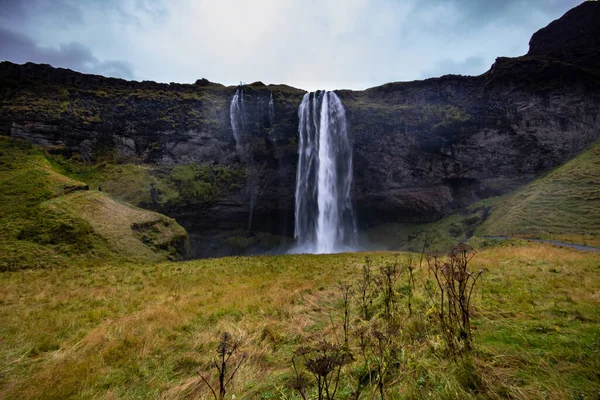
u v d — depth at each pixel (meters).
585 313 5.01
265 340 5.76
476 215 47.03
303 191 52.72
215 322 7.33
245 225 52.75
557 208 34.00
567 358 3.42
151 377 4.63
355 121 53.03
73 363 5.09
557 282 7.81
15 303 10.60
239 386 3.97
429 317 5.25
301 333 6.04
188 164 50.81
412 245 48.53
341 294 9.30
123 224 32.47
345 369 3.95
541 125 49.47
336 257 25.47
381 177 53.25
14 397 4.17
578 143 48.31
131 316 8.20
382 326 5.32
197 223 48.59
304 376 3.93
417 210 54.03
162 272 18.78
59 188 34.69
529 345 3.93
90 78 54.91
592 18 60.38
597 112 49.56
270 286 11.95
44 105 47.41
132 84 57.03
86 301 10.67
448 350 3.84
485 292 6.91
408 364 3.71
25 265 21.67
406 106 55.19
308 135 53.78
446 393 3.06
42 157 42.69
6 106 45.50
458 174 52.19
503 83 52.00
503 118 50.66
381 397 3.12
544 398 2.77
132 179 46.00
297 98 56.50
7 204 30.48
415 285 8.02
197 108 54.31
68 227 27.39
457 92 56.38
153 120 51.50
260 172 51.75
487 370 3.34
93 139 48.59
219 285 13.52
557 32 65.44
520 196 42.44
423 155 52.41
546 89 50.59
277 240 53.16
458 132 50.97
